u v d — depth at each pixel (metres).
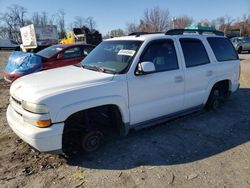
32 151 3.96
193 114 5.50
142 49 4.06
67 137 3.72
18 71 7.84
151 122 4.34
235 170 3.36
